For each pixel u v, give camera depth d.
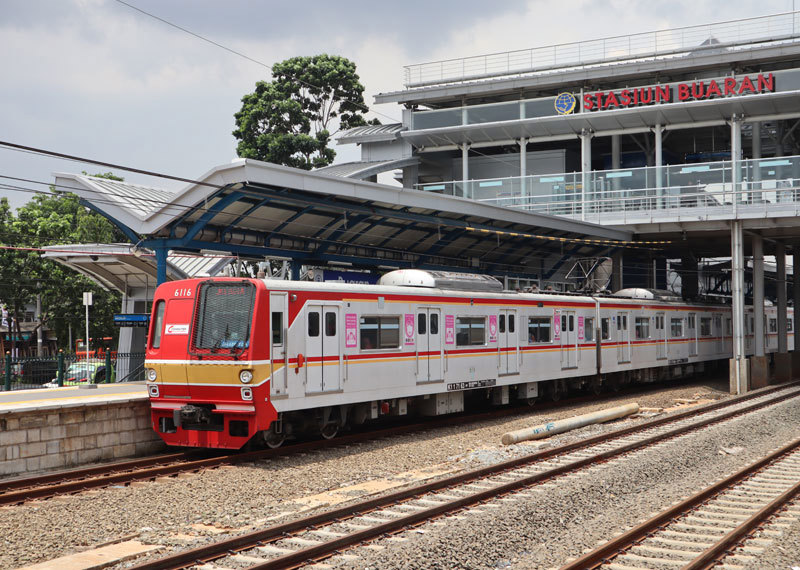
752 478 12.88
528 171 39.28
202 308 14.34
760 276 32.53
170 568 7.70
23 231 42.12
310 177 18.62
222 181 17.41
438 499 10.93
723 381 35.31
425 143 39.28
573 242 31.34
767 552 8.57
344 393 15.68
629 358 27.20
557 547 8.90
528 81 36.97
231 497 10.99
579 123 35.84
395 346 17.11
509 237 28.88
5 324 43.22
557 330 23.14
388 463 13.89
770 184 29.44
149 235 19.23
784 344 36.19
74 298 42.25
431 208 22.61
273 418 14.02
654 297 30.08
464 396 21.45
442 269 28.48
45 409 13.02
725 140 41.38
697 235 33.12
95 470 12.69
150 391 14.73
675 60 34.28
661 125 35.41
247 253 21.06
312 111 47.09
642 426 18.58
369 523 9.59
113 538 8.88
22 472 12.73
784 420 20.64
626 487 12.08
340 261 24.06
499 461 14.28
